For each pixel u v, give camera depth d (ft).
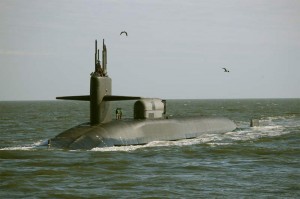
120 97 187.32
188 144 204.74
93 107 192.85
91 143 179.32
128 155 169.07
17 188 119.55
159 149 185.78
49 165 149.38
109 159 159.63
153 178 131.23
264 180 128.98
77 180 128.67
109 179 130.00
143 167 147.54
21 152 172.35
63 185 122.72
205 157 168.45
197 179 130.21
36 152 172.14
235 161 160.15
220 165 152.25
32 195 112.78
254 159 164.76
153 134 209.36
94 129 186.39
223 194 113.91
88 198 110.42
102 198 110.42
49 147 180.86
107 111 196.03
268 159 164.55
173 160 160.97
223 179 130.31
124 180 128.77
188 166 149.69
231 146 198.80
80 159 158.51
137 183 125.18
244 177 132.87
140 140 198.29
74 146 176.76
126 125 199.41
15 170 141.90
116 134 188.85
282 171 141.79
